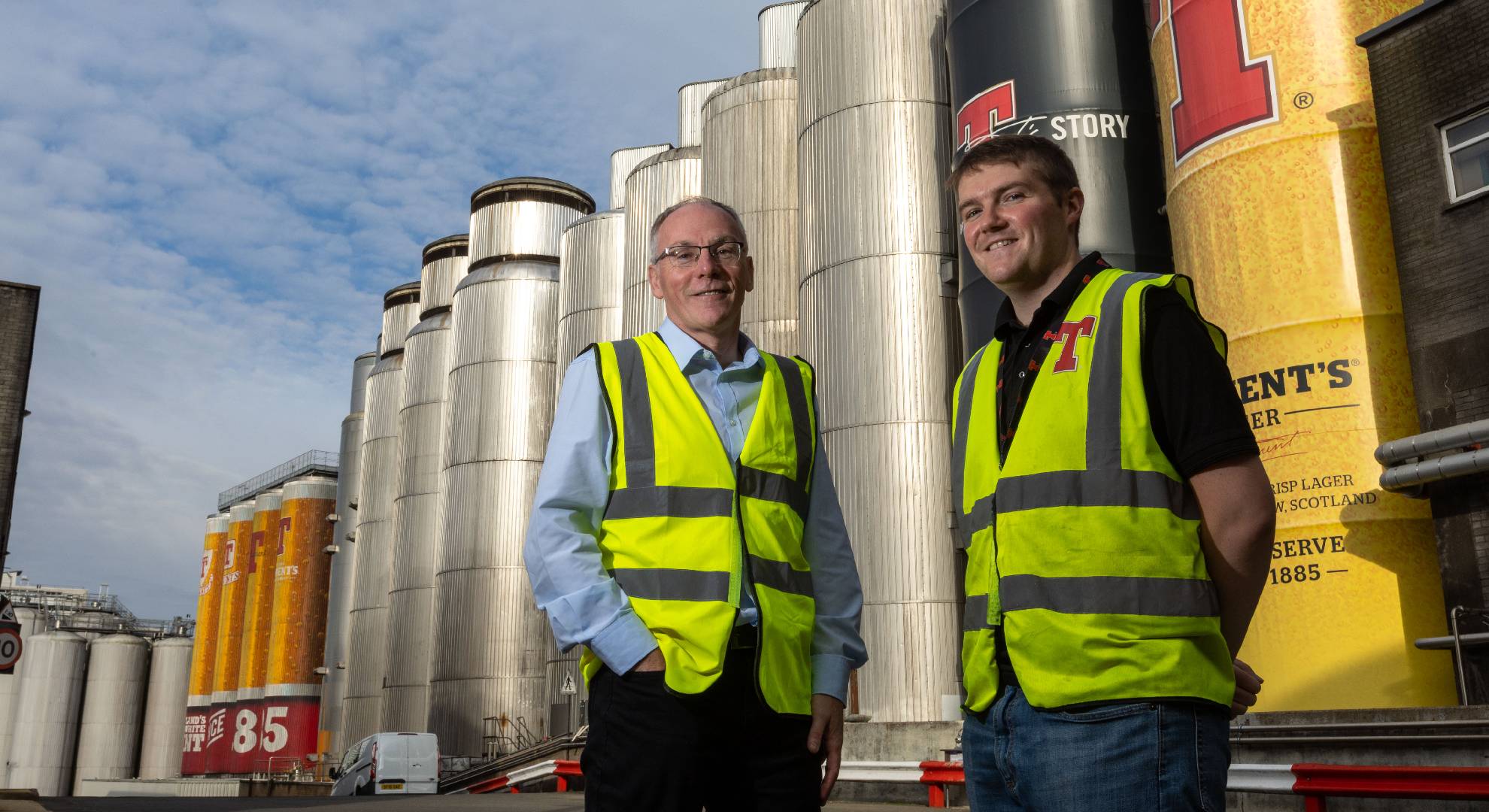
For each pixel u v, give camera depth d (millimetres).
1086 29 20766
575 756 28797
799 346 29484
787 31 35594
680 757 3064
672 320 3641
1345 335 14875
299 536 64000
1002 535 2812
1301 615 14445
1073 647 2584
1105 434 2693
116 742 75688
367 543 54188
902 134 25656
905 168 25469
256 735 63625
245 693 65000
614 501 3332
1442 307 13984
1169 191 17297
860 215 25562
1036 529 2721
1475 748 8992
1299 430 14898
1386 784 8070
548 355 45094
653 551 3240
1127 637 2553
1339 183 15266
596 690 3232
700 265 3584
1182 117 16906
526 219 47438
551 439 3426
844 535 3713
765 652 3170
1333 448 14625
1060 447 2742
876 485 23922
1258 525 2508
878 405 24312
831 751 3469
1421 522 14070
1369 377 14688
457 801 16172
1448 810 8586
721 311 3578
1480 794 7531
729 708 3133
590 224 40844
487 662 41500
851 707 23109
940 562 23172
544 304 45438
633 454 3344
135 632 90438
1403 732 10031
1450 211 14055
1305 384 14961
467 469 43969
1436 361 13945
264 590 66625
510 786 25688
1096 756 2527
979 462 3014
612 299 39781
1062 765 2574
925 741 16766
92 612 88188
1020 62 21000
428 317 53156
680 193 35531
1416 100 14602
